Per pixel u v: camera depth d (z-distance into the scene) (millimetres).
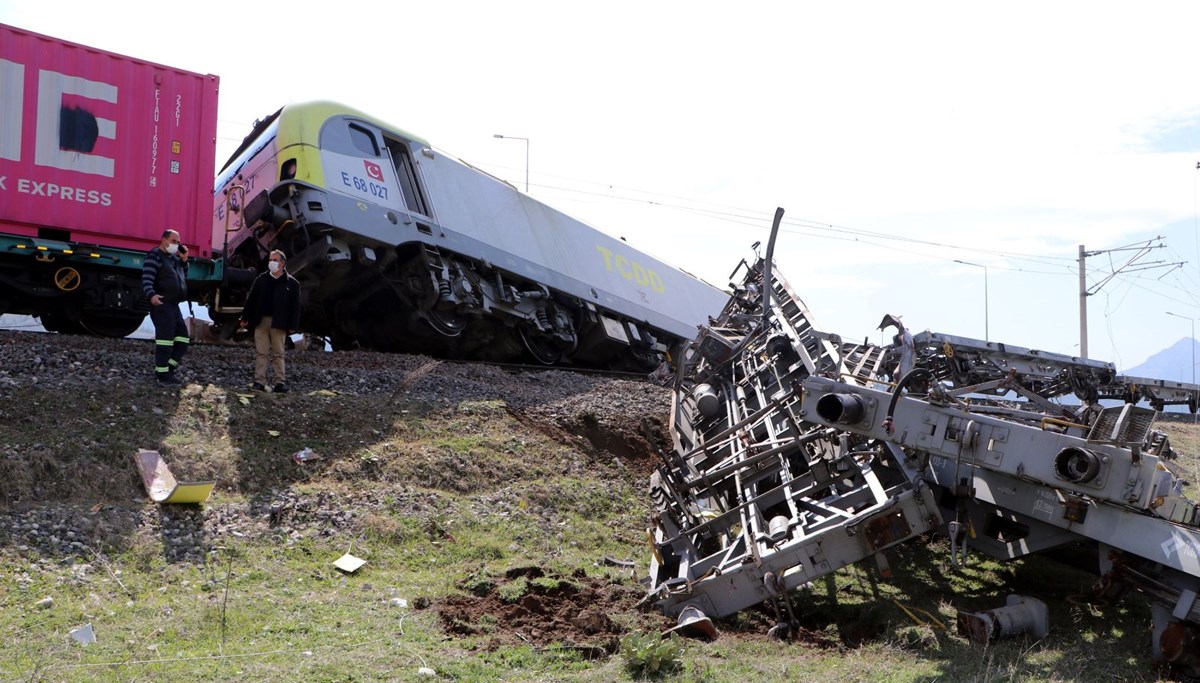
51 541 6270
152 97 11773
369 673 4617
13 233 10711
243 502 7387
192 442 8078
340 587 6301
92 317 12094
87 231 11219
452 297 14484
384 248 13945
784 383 9148
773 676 4746
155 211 11773
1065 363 10891
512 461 9422
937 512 5695
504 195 16719
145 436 7926
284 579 6348
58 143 10984
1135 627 5777
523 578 6559
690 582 5895
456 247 14953
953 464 6246
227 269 12797
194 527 6875
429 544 7430
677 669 4816
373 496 7926
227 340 14227
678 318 21812
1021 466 5258
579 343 18656
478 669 4766
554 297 17531
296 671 4602
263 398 9320
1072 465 5027
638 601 6156
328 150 13164
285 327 9828
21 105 10719
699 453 8484
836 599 6477
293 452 8430
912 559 7621
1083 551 6293
